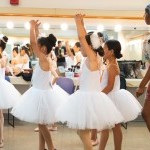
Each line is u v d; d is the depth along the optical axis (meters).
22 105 3.87
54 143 4.86
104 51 3.74
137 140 5.10
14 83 6.08
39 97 3.84
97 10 6.79
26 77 6.02
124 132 5.63
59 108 3.56
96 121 3.27
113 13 6.82
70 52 6.54
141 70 6.36
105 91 3.76
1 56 4.56
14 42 6.68
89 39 3.41
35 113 3.78
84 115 3.28
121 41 6.90
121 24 6.86
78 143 4.87
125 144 4.86
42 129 3.91
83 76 3.45
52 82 4.16
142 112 3.25
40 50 3.93
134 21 6.88
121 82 5.29
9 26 6.72
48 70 3.93
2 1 6.67
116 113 3.45
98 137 4.82
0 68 4.55
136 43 6.88
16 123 6.18
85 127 3.26
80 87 3.47
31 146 4.64
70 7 6.73
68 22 6.73
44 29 6.75
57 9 6.73
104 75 3.86
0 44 4.55
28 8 6.71
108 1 6.79
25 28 6.71
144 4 6.81
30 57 6.50
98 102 3.37
